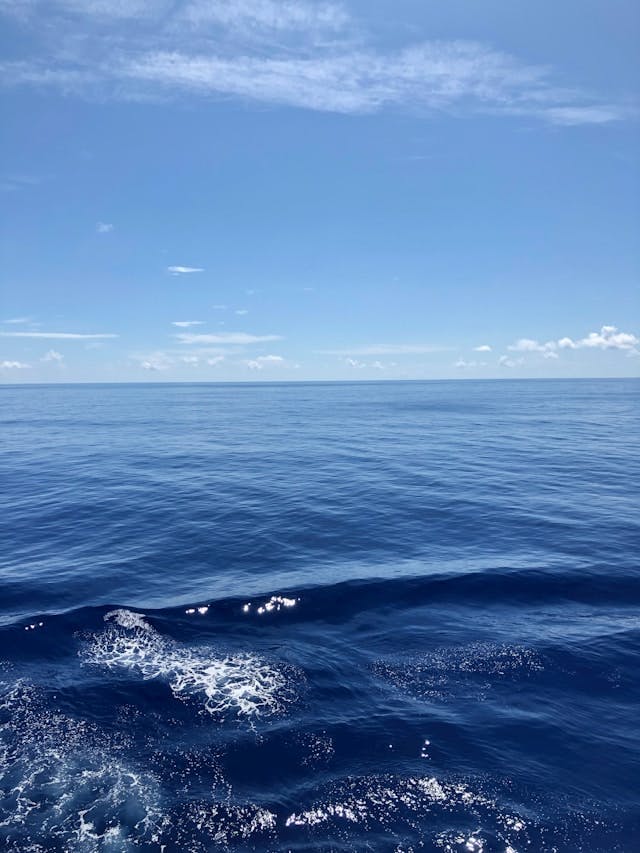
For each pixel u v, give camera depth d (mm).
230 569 16828
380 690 10648
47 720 9695
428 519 22656
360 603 14336
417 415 79625
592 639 12344
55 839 7359
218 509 24359
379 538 20031
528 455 40125
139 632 12805
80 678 10961
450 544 19172
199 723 9664
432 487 28906
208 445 46688
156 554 18328
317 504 25234
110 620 13242
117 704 10156
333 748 9055
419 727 9531
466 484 29672
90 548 19031
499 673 11133
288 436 53656
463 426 62562
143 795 8102
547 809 7805
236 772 8570
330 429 60469
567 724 9586
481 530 20922
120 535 20578
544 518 22547
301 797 8070
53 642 12289
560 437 51125
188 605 13961
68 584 15586
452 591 14953
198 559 17812
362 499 26188
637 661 11414
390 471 33688
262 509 24344
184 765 8703
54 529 21469
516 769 8547
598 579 15523
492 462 36969
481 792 8117
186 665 11492
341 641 12492
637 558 17234
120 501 25969
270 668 11375
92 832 7473
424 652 11938
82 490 28453
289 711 9992
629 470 33781
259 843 7332
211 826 7574
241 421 71938
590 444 46062
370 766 8656
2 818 7676
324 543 19484
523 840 7336
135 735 9367
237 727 9570
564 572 15984
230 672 11234
